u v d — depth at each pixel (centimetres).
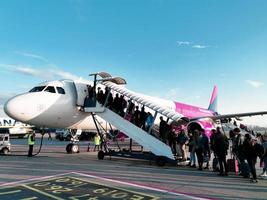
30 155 1622
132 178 993
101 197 714
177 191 813
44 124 1602
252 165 1011
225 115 2591
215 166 1237
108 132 1973
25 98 1503
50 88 1614
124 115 1653
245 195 794
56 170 1109
